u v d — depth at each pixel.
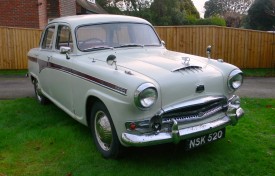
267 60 12.20
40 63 5.96
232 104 4.14
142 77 3.52
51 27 5.72
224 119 3.98
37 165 3.98
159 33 11.95
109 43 4.91
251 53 12.11
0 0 13.16
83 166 3.91
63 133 4.95
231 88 4.05
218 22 28.09
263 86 9.05
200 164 3.94
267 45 12.08
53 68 5.22
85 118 4.39
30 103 6.81
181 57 4.45
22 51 12.27
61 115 5.90
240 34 11.93
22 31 12.11
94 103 4.15
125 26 5.17
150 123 3.47
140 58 4.32
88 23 4.89
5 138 4.84
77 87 4.42
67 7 16.45
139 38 5.25
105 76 3.73
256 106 6.60
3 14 13.29
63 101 5.07
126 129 3.51
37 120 5.61
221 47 11.99
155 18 30.12
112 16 5.27
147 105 3.34
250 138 4.75
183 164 3.94
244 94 7.91
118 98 3.50
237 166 3.88
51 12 14.99
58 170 3.84
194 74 3.77
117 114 3.54
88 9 19.12
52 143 4.64
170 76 3.60
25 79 10.42
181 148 4.34
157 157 4.12
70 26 4.86
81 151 4.34
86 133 4.96
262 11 20.83
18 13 13.25
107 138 3.98
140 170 3.79
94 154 4.23
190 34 11.94
